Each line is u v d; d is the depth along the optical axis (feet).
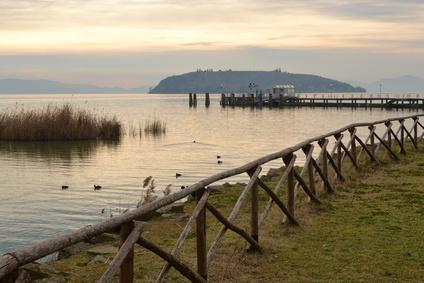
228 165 110.73
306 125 240.73
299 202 40.86
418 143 84.99
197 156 126.82
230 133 197.47
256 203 29.19
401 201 42.47
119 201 69.67
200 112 370.12
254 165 28.63
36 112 160.15
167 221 40.27
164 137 176.55
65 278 26.68
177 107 481.87
